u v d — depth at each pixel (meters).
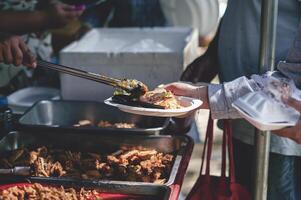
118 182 1.67
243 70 2.02
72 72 1.83
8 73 2.84
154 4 3.39
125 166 1.84
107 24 3.30
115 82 1.73
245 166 2.11
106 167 1.85
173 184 1.68
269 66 1.56
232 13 2.04
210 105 1.71
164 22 3.44
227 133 1.81
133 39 2.68
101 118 2.27
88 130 1.99
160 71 2.36
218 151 3.29
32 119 2.16
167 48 2.47
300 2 1.89
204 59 2.21
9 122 2.06
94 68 2.39
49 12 2.71
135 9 3.36
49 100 2.27
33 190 1.65
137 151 1.91
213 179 1.87
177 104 1.69
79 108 2.28
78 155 1.92
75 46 2.51
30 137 1.99
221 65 2.09
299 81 1.65
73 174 1.83
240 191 1.81
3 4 2.89
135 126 2.22
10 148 1.97
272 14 1.51
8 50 2.00
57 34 3.00
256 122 1.38
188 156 1.85
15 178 1.71
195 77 2.19
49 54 3.00
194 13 3.44
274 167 1.98
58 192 1.64
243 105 1.42
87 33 2.76
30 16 2.69
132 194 1.66
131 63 2.37
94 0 3.17
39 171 1.80
